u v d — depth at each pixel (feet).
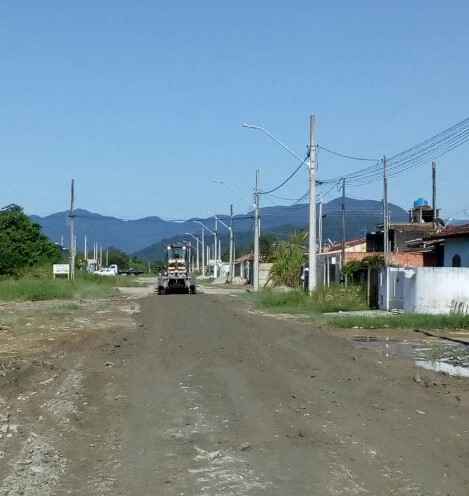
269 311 132.67
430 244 167.94
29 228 262.47
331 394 45.88
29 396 45.42
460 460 30.68
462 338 83.87
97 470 29.40
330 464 29.81
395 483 27.30
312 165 137.28
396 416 39.29
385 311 123.54
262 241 407.85
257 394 45.80
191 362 61.05
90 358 64.13
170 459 30.81
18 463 30.42
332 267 218.18
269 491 26.30
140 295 205.57
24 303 158.40
